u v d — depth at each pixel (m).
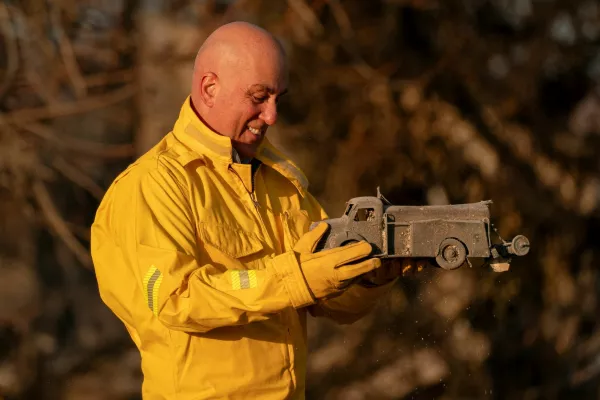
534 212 17.11
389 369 17.08
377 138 17.17
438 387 16.78
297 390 6.11
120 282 6.05
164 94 19.25
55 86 18.11
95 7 18.42
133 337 6.23
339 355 17.77
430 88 17.38
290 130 17.44
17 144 17.77
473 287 16.44
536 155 17.47
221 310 5.45
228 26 6.04
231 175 6.09
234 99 5.96
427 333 16.69
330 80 17.28
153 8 18.95
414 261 6.09
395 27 17.28
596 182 17.97
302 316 6.25
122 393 22.02
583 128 18.08
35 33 17.38
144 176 5.92
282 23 17.31
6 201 18.84
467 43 17.33
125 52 18.44
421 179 17.12
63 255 25.19
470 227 5.69
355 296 6.46
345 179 17.22
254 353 5.88
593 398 17.31
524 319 17.03
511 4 17.73
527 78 17.52
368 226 5.66
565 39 17.83
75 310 25.92
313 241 5.57
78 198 21.38
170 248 5.63
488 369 16.64
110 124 21.58
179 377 5.86
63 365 23.25
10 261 24.86
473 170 17.12
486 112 17.39
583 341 17.55
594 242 17.81
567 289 17.39
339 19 16.66
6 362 22.72
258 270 5.52
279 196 6.46
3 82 17.92
